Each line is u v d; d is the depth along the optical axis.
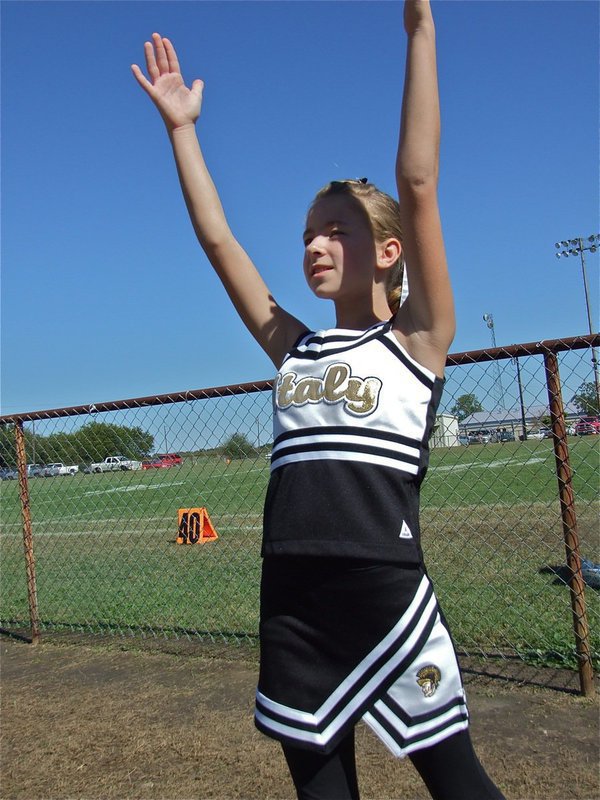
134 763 3.22
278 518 1.34
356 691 1.27
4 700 4.12
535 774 2.84
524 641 4.29
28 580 5.41
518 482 13.38
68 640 5.28
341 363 1.37
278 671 1.32
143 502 15.04
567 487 3.63
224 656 4.61
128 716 3.75
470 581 5.71
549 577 5.70
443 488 13.07
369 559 1.25
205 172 1.78
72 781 3.09
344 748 1.33
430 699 1.29
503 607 4.95
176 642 4.96
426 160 1.30
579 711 3.40
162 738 3.45
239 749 3.28
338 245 1.48
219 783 2.98
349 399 1.33
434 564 6.46
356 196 1.51
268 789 2.91
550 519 8.79
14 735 3.61
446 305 1.36
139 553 8.48
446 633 1.34
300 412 1.37
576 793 2.69
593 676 3.76
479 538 7.69
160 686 4.16
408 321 1.39
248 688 4.03
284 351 1.65
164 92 1.82
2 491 13.84
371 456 1.29
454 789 1.31
